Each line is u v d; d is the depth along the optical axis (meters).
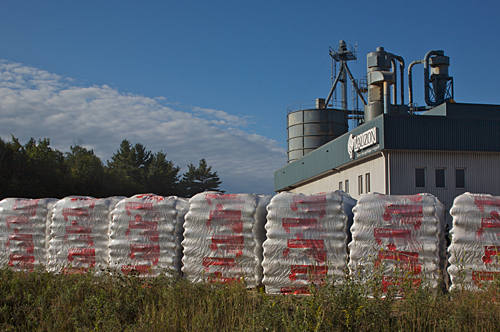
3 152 47.84
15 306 8.01
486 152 28.14
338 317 6.73
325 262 9.68
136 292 8.55
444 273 9.68
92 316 7.68
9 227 12.13
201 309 7.61
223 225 10.38
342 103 52.81
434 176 27.78
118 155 84.06
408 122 27.48
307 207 9.92
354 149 31.05
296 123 49.28
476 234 9.30
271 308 7.05
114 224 11.10
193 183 93.94
